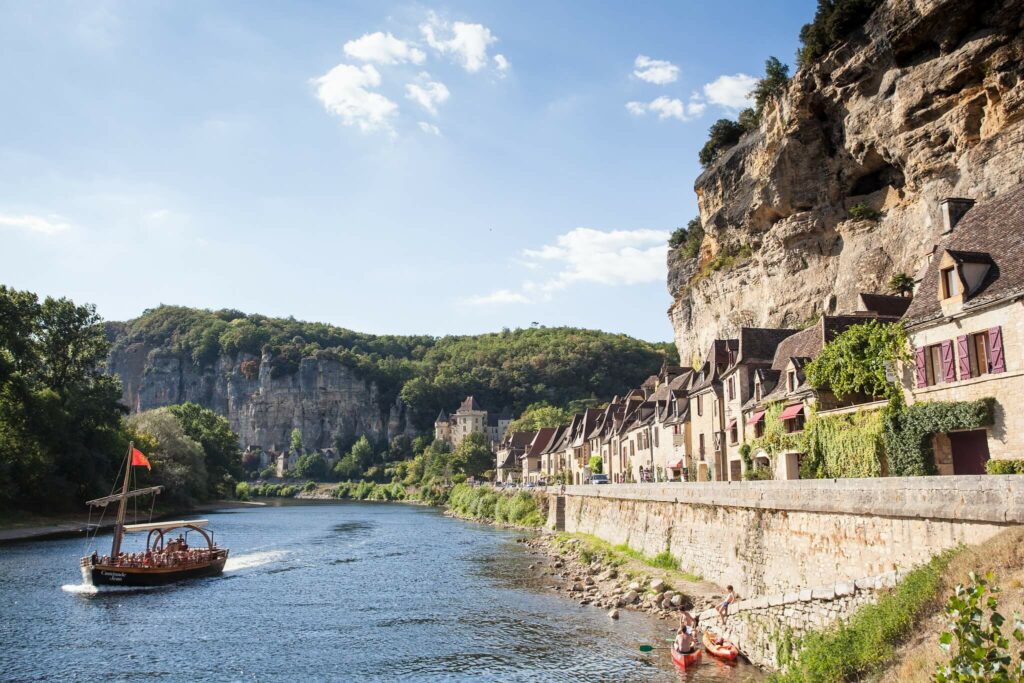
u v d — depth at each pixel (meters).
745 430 47.50
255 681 26.73
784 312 71.81
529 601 39.91
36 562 53.97
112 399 99.06
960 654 9.54
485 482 148.25
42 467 80.44
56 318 94.88
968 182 51.91
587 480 90.31
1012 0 48.38
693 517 37.78
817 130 68.56
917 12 53.91
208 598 42.19
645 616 33.91
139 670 27.98
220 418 172.00
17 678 26.91
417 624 35.19
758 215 75.88
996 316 25.92
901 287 54.88
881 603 18.98
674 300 103.81
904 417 29.48
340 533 82.94
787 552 28.02
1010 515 18.02
